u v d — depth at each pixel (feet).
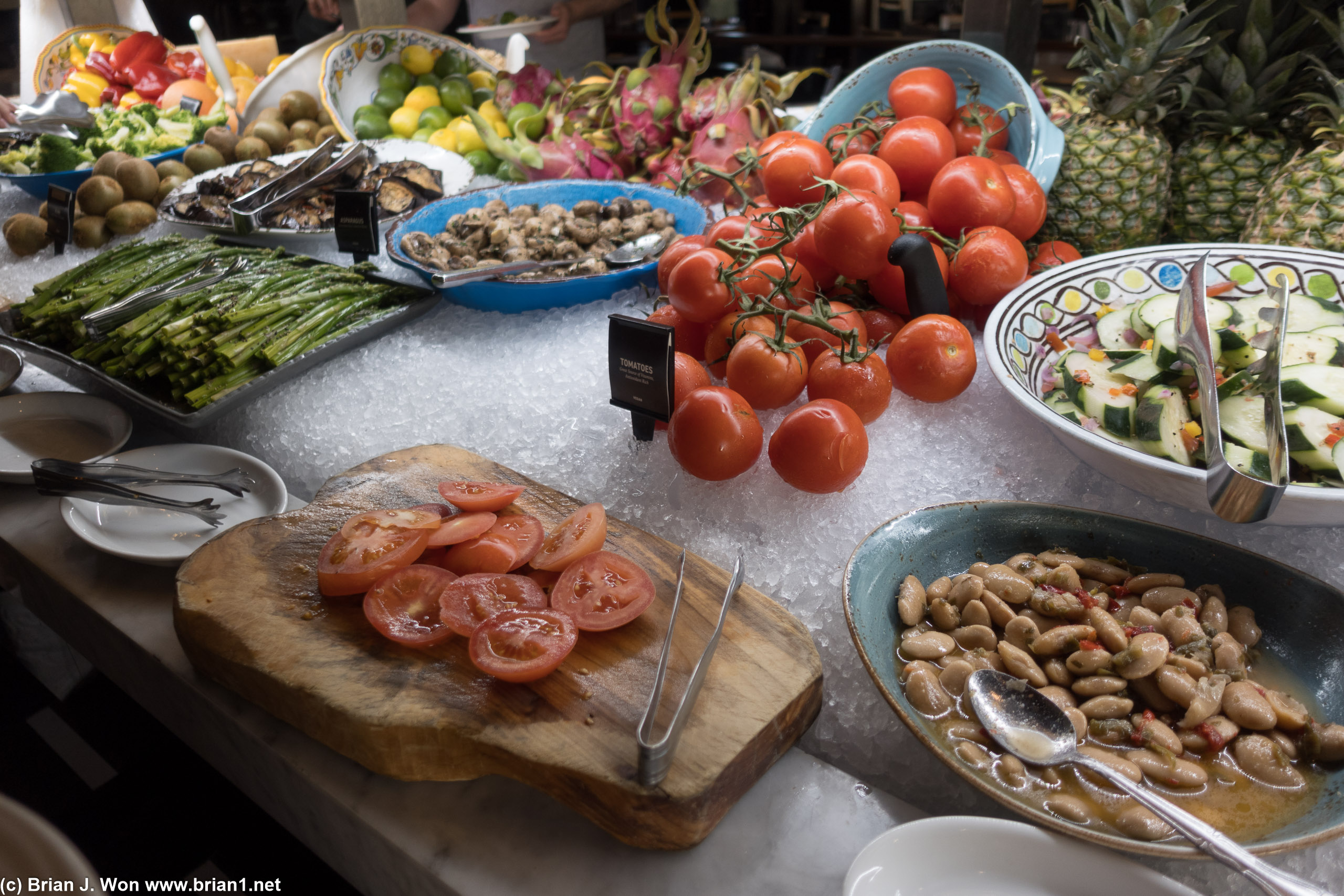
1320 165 4.80
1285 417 3.53
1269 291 4.44
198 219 7.34
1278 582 3.00
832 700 3.26
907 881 2.48
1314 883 2.53
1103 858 2.41
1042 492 3.96
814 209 4.50
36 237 7.66
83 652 4.52
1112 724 2.70
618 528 3.67
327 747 3.25
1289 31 4.98
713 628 3.16
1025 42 6.18
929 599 3.21
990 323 4.16
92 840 4.33
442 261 5.79
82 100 9.82
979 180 4.52
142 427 5.43
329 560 3.45
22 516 4.58
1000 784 2.54
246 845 4.26
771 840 2.85
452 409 4.88
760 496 4.02
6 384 5.48
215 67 9.45
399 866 2.97
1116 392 3.95
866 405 4.02
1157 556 3.23
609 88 7.76
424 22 12.25
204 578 3.48
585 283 5.41
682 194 5.11
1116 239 5.43
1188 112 5.62
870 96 6.12
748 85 6.74
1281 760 2.57
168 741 4.73
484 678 3.00
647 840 2.74
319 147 7.59
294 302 5.49
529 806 3.03
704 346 4.71
